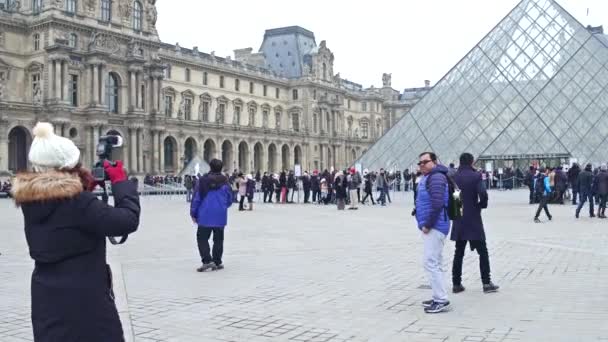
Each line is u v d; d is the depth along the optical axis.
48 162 6.61
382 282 17.03
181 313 13.45
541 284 16.38
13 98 96.50
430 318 12.85
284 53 175.88
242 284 16.92
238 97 147.12
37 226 6.57
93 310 6.61
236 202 64.50
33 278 6.67
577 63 74.44
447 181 13.70
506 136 71.69
